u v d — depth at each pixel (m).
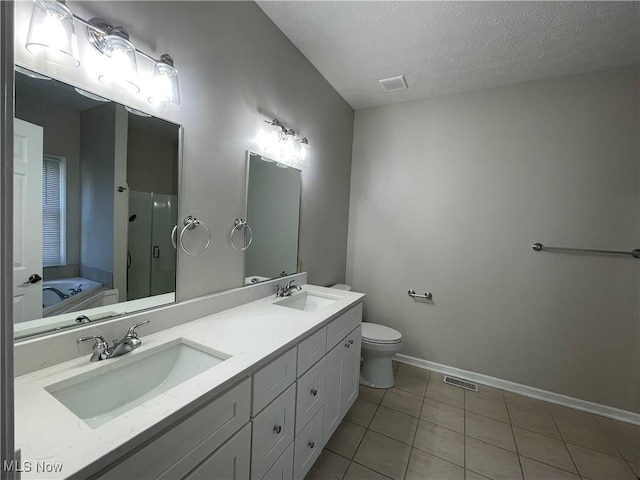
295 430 1.26
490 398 2.25
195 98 1.32
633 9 1.50
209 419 0.81
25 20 0.81
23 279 0.85
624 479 1.53
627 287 2.02
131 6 1.05
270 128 1.75
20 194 0.84
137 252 1.14
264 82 1.72
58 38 0.83
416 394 2.26
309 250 2.35
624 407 2.04
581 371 2.16
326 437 1.56
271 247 1.90
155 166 1.18
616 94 2.03
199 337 1.16
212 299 1.43
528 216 2.29
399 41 1.86
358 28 1.76
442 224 2.60
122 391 0.95
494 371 2.43
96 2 0.95
